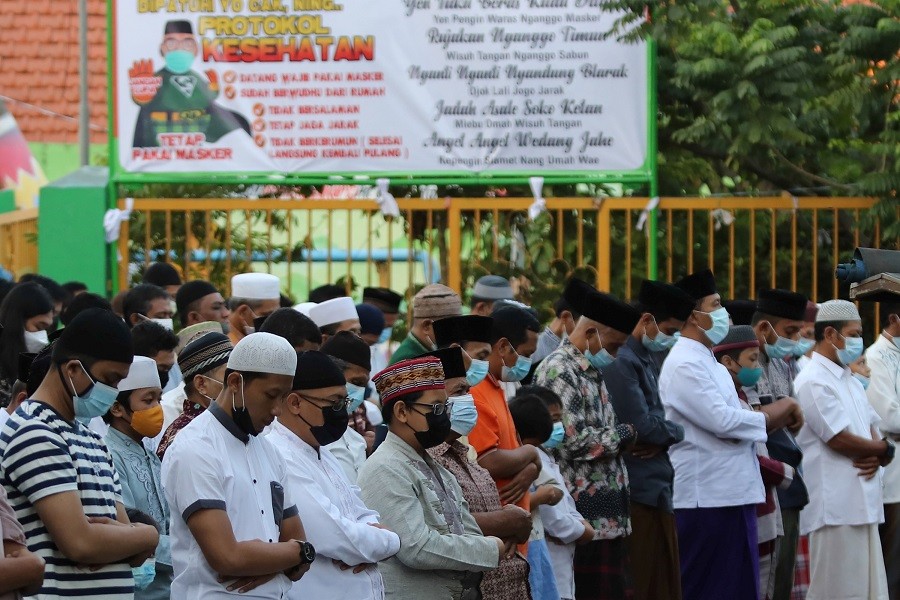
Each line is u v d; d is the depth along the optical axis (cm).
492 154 2844
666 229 2980
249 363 1209
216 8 2856
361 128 2853
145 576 1308
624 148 2850
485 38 2836
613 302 1892
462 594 1479
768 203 2858
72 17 4303
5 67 4238
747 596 2078
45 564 1117
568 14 2833
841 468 2303
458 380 1555
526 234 2959
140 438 1438
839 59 2778
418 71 2845
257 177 2872
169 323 2031
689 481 2077
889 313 2498
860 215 2872
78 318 1179
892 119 2791
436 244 3006
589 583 1884
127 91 2873
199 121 2870
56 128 4169
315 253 3162
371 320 2200
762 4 2816
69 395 1173
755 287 3034
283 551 1198
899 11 2777
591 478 1872
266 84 2858
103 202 2888
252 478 1223
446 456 1547
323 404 1341
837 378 2322
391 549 1348
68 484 1137
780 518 2205
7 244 3216
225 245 3053
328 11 2844
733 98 2762
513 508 1551
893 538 2469
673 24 2781
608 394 1950
